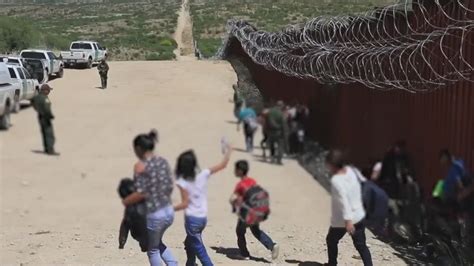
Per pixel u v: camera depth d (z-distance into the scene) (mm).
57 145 16203
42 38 56062
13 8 121625
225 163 7336
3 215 10688
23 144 15742
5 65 19719
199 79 28562
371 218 7691
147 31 80875
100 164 14227
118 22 90062
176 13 97625
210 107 20766
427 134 8875
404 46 8602
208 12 90312
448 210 7852
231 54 36719
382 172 9273
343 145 11805
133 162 14828
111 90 28344
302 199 10891
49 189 12195
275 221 10273
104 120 19953
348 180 7336
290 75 13531
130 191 6695
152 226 6609
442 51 7512
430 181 8727
